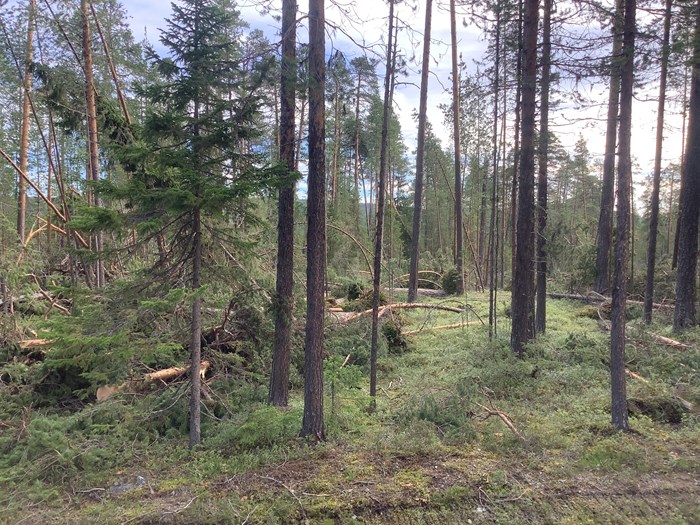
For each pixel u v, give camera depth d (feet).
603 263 58.65
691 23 25.43
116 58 37.91
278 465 18.80
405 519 15.06
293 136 24.70
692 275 37.76
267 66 19.07
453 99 64.13
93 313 19.67
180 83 18.80
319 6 20.84
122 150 18.58
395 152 101.96
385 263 68.74
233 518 15.16
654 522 14.14
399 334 40.93
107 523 15.19
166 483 17.97
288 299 25.22
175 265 20.99
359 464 18.53
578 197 139.44
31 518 15.75
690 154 37.55
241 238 23.38
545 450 19.11
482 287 74.18
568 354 32.50
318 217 21.16
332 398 23.97
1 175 71.41
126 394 24.67
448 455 19.08
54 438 19.07
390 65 25.70
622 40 21.07
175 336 22.93
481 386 28.04
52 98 31.17
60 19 31.78
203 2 18.69
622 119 20.10
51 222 44.45
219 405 25.50
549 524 14.51
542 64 28.37
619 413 20.76
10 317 28.84
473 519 14.93
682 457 17.85
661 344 33.12
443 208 143.95
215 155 20.74
